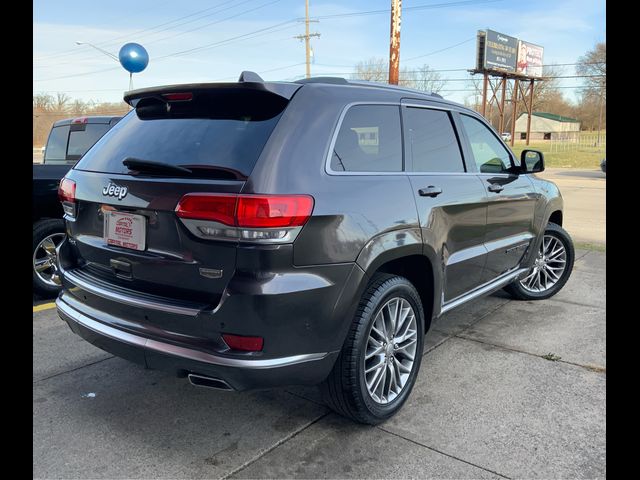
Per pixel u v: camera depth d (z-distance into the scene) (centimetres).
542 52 5388
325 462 270
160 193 256
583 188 1770
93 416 313
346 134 285
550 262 545
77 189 305
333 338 264
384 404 304
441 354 404
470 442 287
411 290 314
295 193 245
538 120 8594
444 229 343
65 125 706
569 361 391
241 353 241
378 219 282
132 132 308
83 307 295
